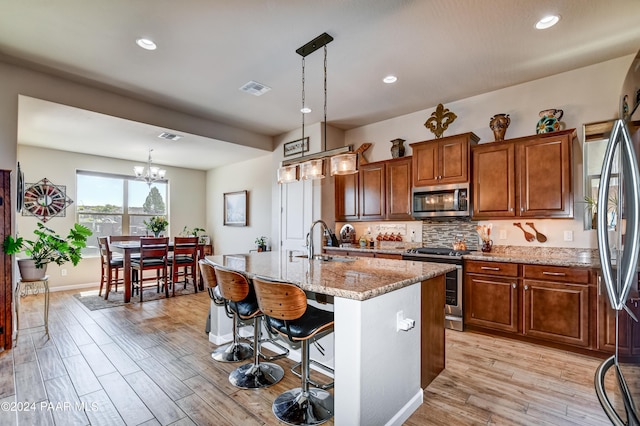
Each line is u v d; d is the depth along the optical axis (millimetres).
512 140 3363
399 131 4629
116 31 2557
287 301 1798
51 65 3100
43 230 5211
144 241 4723
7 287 2918
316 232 4840
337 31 2564
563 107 3305
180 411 1994
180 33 2590
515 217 3326
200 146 5203
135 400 2111
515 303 3102
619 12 2312
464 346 3014
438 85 3590
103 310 4215
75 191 5605
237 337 2828
